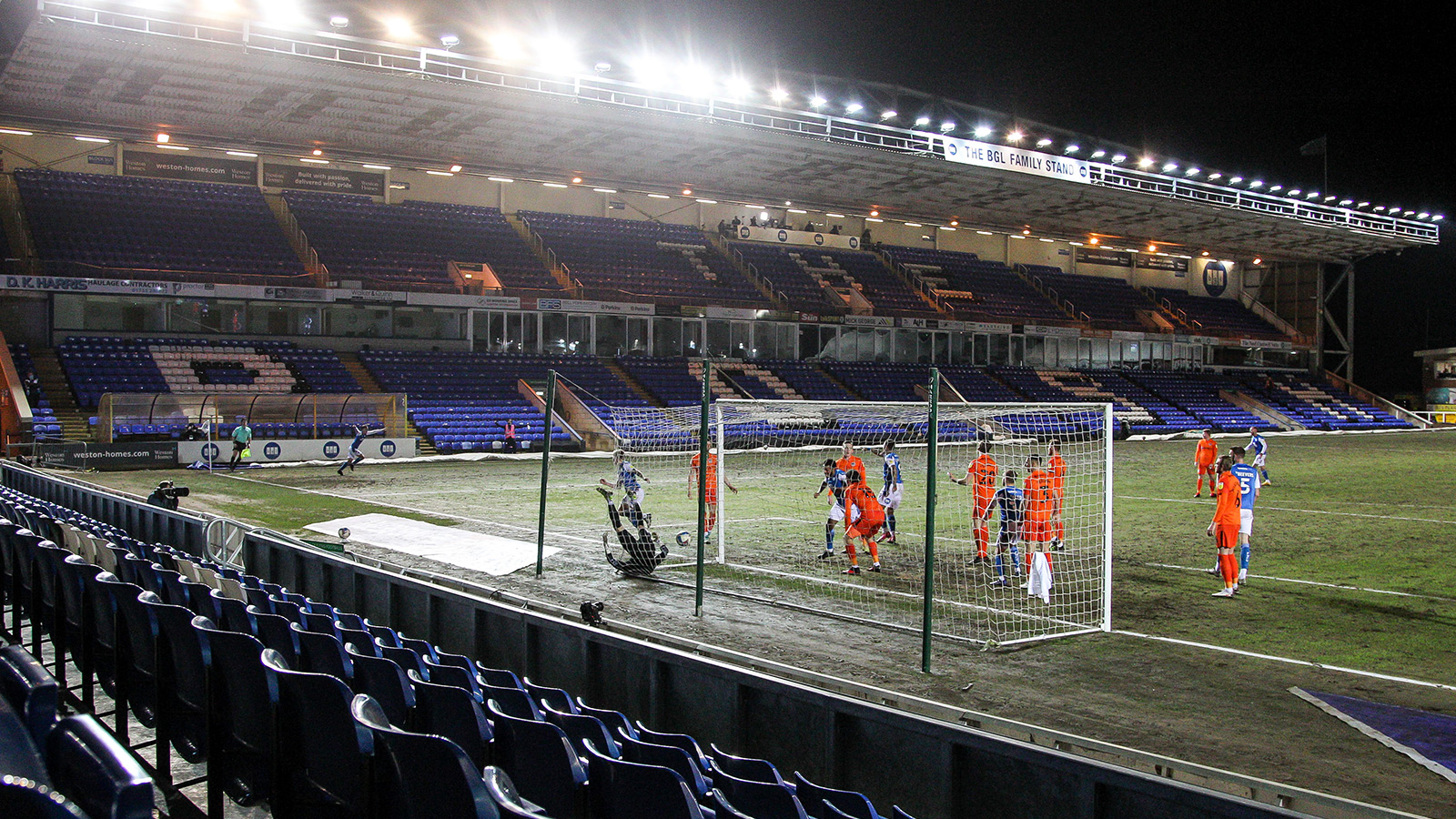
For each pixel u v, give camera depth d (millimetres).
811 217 48969
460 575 11133
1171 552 13352
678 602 9930
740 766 3602
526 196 42031
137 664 4891
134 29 22375
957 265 51062
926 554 7500
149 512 11102
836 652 8031
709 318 40719
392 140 33062
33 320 29344
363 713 3178
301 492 19688
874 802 4199
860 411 11188
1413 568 12148
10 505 9164
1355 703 6727
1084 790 3408
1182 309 55406
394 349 35281
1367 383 58094
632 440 16672
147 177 33812
